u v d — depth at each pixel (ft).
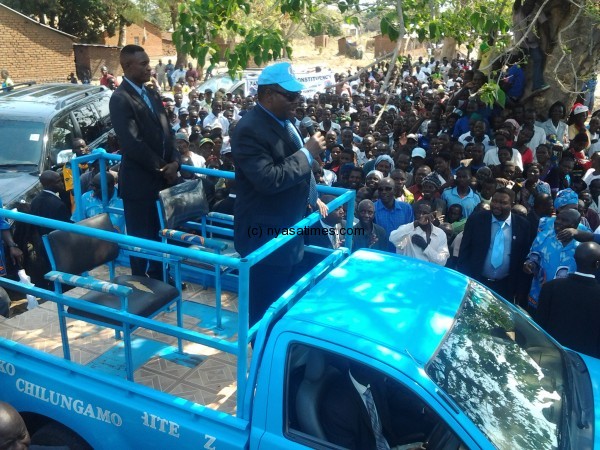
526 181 23.30
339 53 126.11
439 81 61.41
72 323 13.30
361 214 17.43
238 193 10.93
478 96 29.89
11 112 27.91
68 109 29.30
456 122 32.99
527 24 28.89
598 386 10.36
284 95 9.95
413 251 17.29
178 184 15.07
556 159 26.45
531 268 16.44
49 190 20.58
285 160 10.18
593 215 20.74
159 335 12.89
